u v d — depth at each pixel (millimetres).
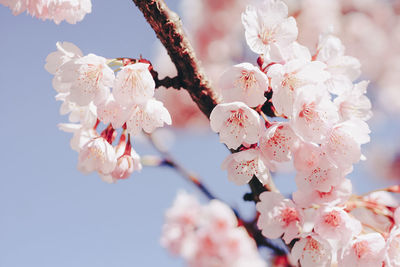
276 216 656
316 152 638
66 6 663
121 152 675
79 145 685
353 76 677
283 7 650
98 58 646
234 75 639
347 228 640
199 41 1166
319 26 1108
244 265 923
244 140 640
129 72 641
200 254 973
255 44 647
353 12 1214
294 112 628
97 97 646
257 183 671
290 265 748
